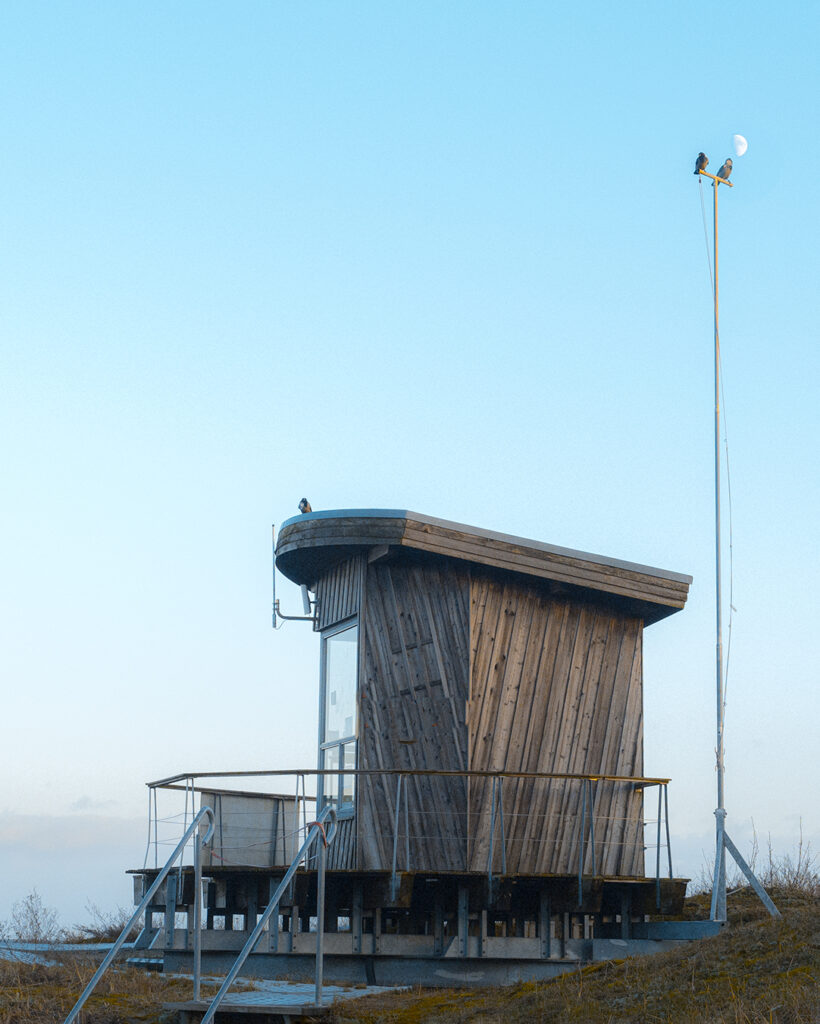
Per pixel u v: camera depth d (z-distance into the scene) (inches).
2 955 611.2
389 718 651.5
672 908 602.9
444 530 639.8
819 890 625.9
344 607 692.7
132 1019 448.8
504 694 642.8
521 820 633.0
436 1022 425.1
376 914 577.6
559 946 583.2
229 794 639.8
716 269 672.4
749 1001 389.7
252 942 425.4
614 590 671.8
